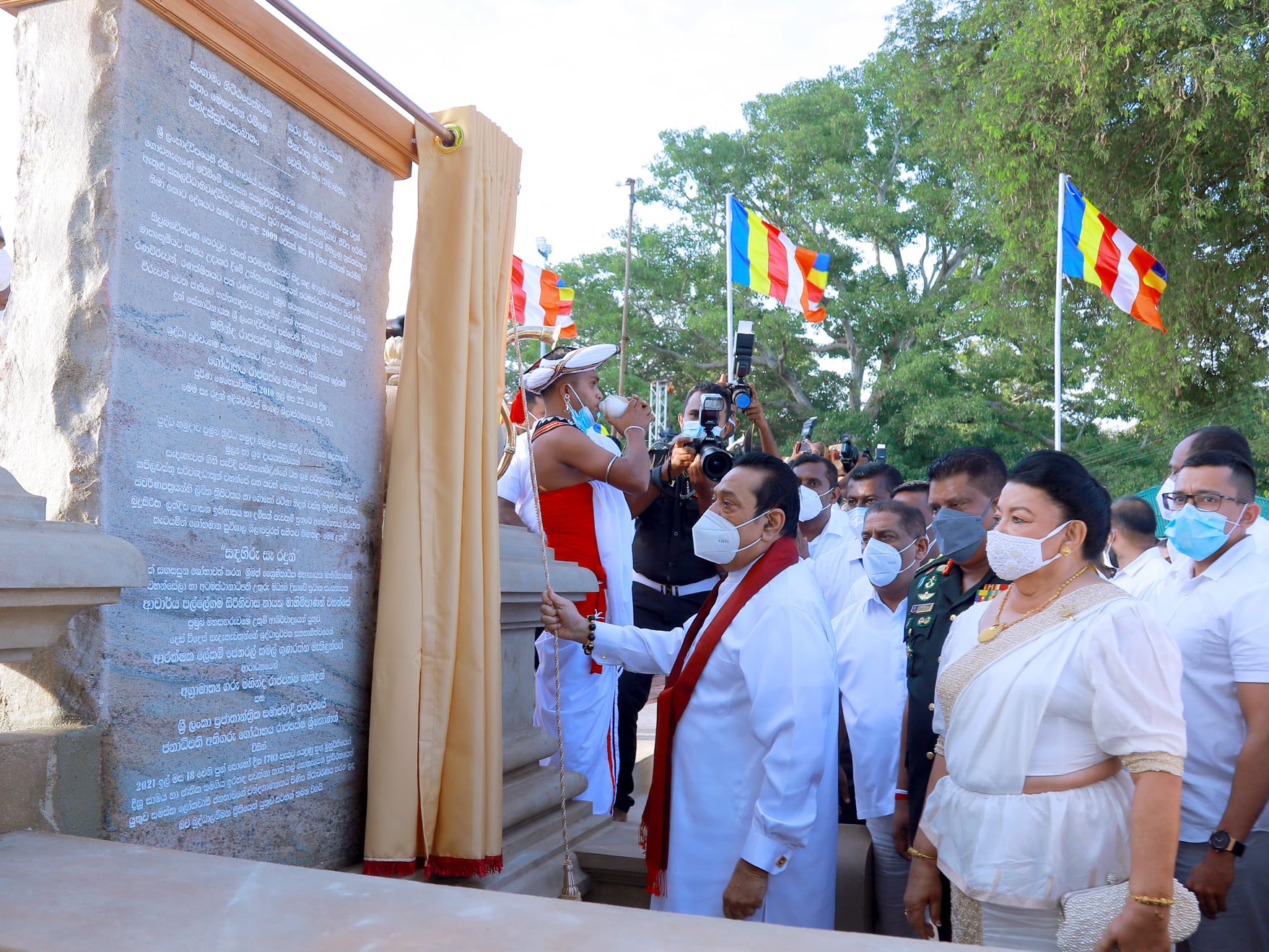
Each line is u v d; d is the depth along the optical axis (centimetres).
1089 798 201
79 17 207
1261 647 279
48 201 209
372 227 286
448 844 268
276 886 154
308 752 252
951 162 1738
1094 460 2006
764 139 2748
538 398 413
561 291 769
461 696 274
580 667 387
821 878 271
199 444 221
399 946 131
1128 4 1217
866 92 2648
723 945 134
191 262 220
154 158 211
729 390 461
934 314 2562
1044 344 1577
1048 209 1379
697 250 2950
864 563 362
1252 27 1156
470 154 287
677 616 458
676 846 275
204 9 220
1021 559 214
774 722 257
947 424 2262
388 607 268
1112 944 187
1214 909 271
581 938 135
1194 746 296
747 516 280
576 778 360
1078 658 202
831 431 2536
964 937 211
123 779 199
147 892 149
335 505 267
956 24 1673
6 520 175
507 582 316
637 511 441
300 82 251
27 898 145
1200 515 296
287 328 250
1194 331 1380
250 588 234
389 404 312
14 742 180
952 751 218
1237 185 1301
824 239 2723
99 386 200
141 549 205
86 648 197
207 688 221
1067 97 1309
